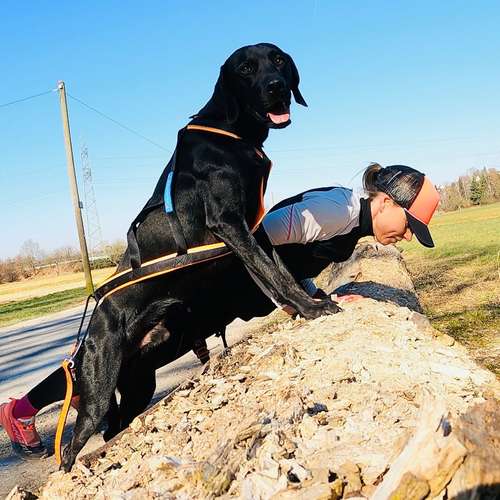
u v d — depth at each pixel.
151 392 2.16
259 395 1.46
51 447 2.43
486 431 0.97
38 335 6.13
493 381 1.37
